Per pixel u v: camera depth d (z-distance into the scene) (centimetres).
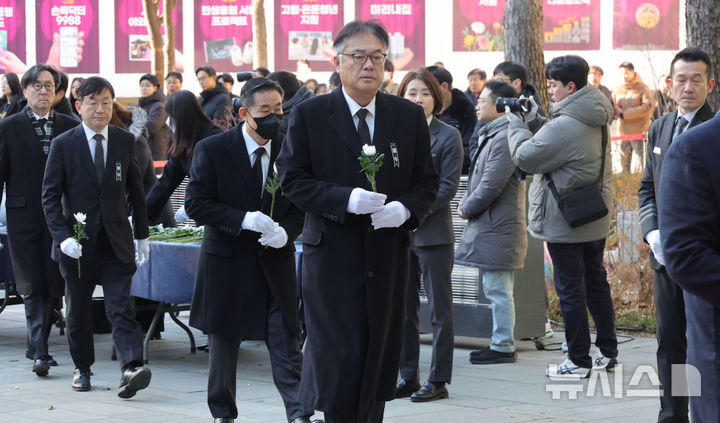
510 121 870
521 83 1027
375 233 520
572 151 835
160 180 928
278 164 538
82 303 828
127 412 760
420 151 540
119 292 819
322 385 522
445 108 1035
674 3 2427
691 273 392
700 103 644
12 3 2805
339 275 522
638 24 2448
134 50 2791
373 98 535
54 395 827
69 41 2803
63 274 825
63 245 798
